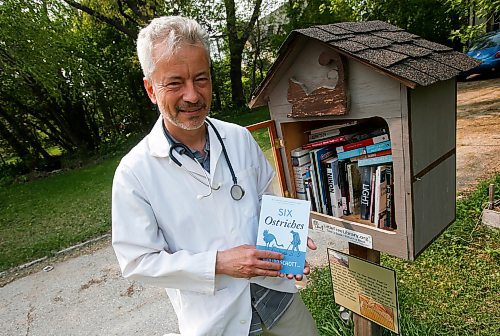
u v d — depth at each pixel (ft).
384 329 6.15
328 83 4.28
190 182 3.99
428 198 4.42
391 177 4.44
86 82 33.35
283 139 5.32
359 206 5.26
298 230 3.90
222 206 4.05
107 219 14.98
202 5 34.19
